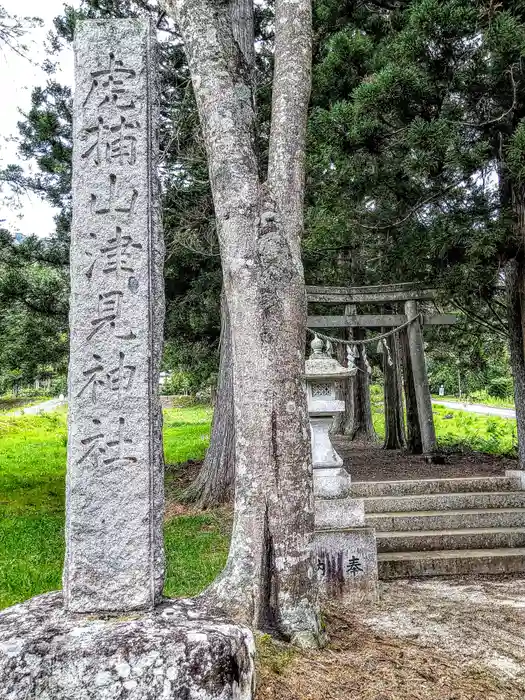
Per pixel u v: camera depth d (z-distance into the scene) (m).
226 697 2.44
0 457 15.05
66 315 10.46
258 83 9.12
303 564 3.53
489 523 6.37
